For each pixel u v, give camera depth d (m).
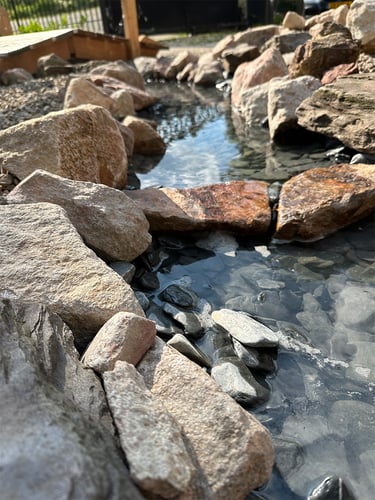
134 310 0.56
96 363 0.46
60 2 3.87
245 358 0.57
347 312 0.65
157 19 4.34
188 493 0.35
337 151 1.21
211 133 1.57
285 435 0.47
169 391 0.45
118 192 0.79
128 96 1.68
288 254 0.82
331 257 0.79
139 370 0.49
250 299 0.70
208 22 4.36
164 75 2.84
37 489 0.28
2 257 0.58
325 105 1.22
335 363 0.57
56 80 2.01
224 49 2.67
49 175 0.77
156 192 0.96
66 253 0.61
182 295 0.71
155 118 1.86
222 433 0.40
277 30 2.65
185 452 0.37
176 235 0.89
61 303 0.54
